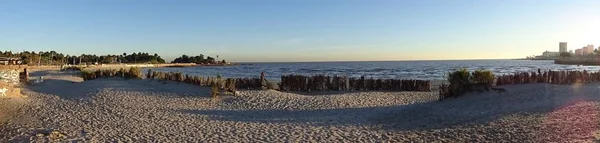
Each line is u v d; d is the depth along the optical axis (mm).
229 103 18172
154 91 21656
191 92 21016
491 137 9438
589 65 104812
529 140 8758
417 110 14656
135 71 31062
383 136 10398
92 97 19719
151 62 160000
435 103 16547
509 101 14539
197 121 13234
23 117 14055
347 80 25922
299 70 91375
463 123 11352
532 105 13078
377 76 55406
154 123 12844
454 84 17953
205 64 175375
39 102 18297
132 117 14086
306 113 15273
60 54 120250
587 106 11906
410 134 10539
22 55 87062
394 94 21891
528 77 21797
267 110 16203
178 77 25844
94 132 11227
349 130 11297
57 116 14219
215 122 13000
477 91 17203
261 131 11305
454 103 15781
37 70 67812
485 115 12180
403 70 80125
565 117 10570
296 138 10297
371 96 20672
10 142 10039
